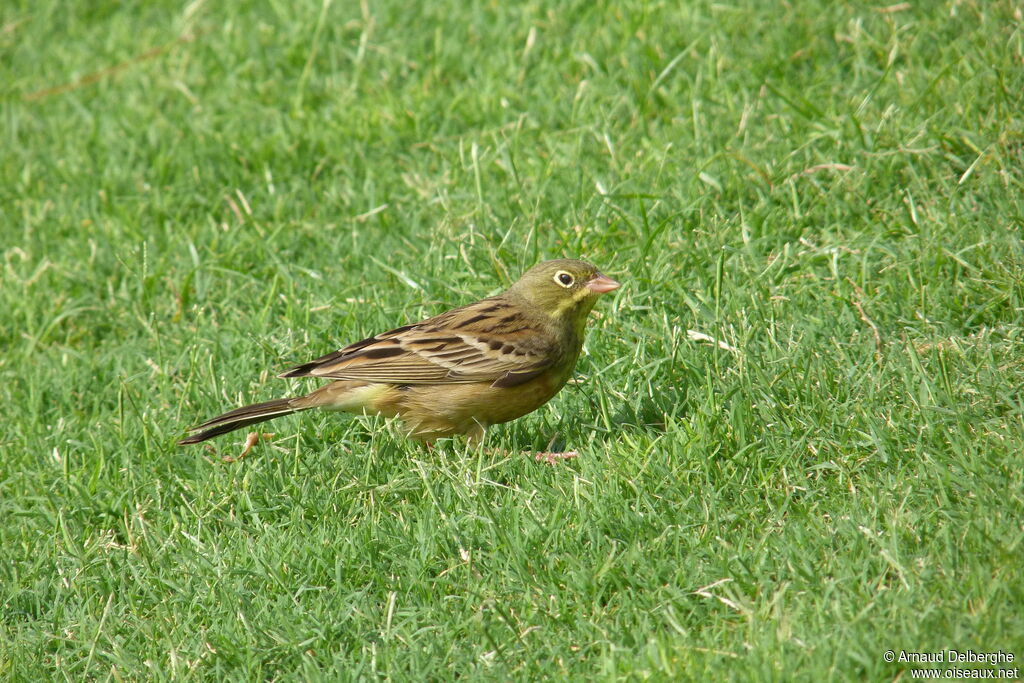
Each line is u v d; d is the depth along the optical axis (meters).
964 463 8.48
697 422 9.62
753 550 8.04
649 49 15.70
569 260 10.45
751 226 12.48
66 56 19.42
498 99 15.66
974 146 12.53
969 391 9.49
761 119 14.30
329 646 8.06
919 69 14.22
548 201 13.55
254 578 8.77
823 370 10.12
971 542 7.57
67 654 8.41
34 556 9.42
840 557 7.79
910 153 12.73
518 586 8.25
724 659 7.11
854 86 14.37
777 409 9.82
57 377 12.34
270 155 15.60
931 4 15.28
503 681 7.35
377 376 10.20
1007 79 13.38
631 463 9.31
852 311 11.05
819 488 8.81
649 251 12.41
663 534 8.38
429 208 14.09
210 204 15.00
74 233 14.88
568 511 8.86
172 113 17.17
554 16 17.14
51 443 11.03
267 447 10.45
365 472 9.80
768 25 15.86
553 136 14.86
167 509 9.88
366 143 15.62
